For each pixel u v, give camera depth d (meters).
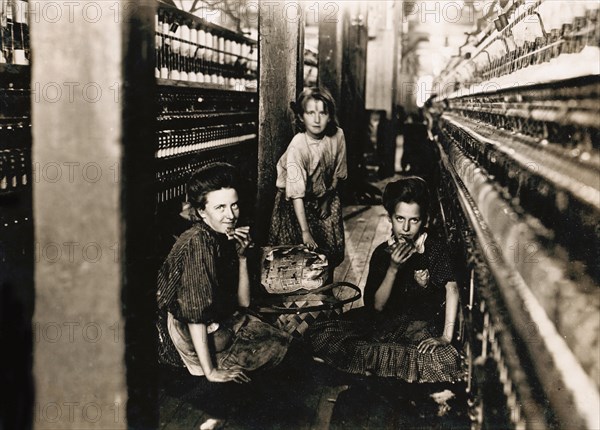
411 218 3.13
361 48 9.90
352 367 3.17
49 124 2.02
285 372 3.19
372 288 3.34
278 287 3.63
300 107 4.12
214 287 3.05
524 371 1.57
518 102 2.74
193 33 6.96
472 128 4.70
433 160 9.61
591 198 1.56
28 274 3.72
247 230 3.20
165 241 5.66
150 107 2.18
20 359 2.88
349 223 8.10
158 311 3.25
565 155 1.88
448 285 3.19
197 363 3.17
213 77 7.76
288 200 4.29
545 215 1.88
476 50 6.84
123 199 2.04
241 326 3.31
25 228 3.88
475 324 1.97
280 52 4.72
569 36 2.08
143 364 2.28
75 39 1.97
